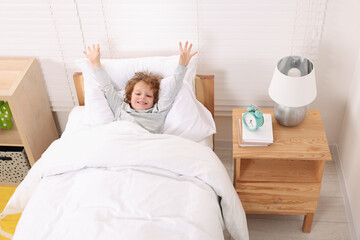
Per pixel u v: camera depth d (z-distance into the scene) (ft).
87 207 5.81
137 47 8.13
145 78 7.48
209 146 7.49
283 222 7.73
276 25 7.57
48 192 6.25
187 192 6.07
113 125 6.91
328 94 8.27
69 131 7.54
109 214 5.68
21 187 6.79
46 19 7.92
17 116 7.76
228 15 7.55
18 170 8.61
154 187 6.03
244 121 6.87
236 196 6.53
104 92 7.68
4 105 8.37
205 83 7.88
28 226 5.77
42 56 8.42
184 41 7.95
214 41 7.88
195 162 6.45
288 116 6.82
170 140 6.70
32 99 8.28
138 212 5.70
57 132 9.52
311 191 6.86
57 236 5.46
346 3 7.14
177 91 7.47
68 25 7.97
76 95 8.96
